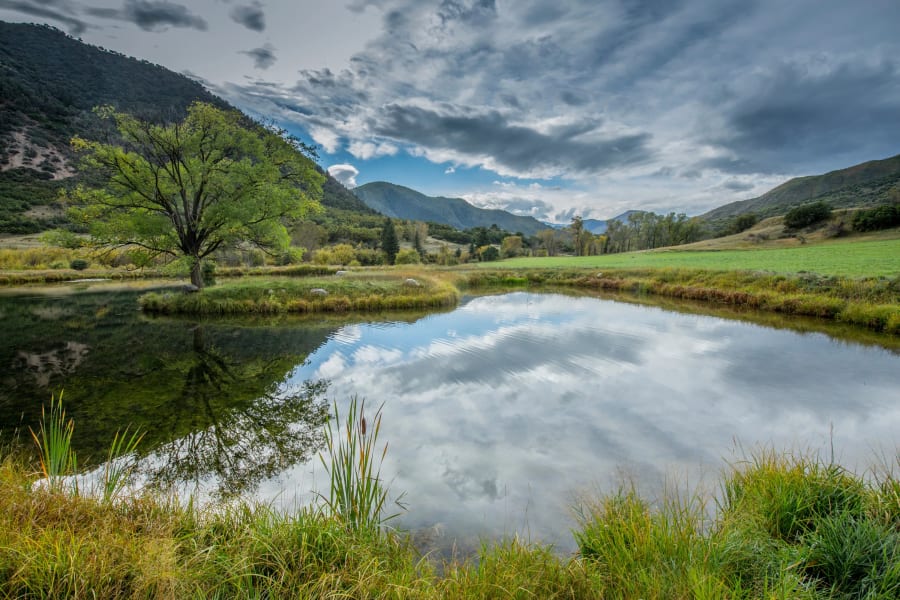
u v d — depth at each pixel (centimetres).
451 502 526
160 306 2216
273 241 2673
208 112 2336
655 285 3181
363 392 985
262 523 379
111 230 2234
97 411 866
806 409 848
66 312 2212
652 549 332
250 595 288
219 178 2467
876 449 660
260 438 742
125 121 2258
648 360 1241
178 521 386
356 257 7631
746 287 2570
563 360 1245
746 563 326
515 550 362
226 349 1416
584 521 471
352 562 333
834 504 405
